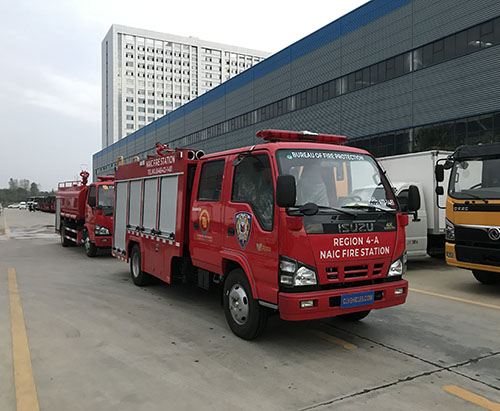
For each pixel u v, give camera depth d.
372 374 4.02
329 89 28.55
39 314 6.12
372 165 5.13
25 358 4.40
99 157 91.38
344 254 4.39
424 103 22.02
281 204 4.02
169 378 3.91
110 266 10.87
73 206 14.02
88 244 12.56
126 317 5.98
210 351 4.62
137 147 66.81
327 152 4.88
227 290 5.27
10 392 3.63
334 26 27.75
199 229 5.85
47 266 10.81
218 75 145.25
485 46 19.03
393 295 4.69
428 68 21.73
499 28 18.42
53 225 28.70
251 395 3.57
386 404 3.42
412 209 5.09
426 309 6.47
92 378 3.91
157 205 7.18
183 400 3.47
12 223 31.33
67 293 7.55
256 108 36.44
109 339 5.02
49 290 7.80
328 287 4.38
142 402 3.44
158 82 133.25
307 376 3.96
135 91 129.25
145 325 5.60
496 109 18.53
